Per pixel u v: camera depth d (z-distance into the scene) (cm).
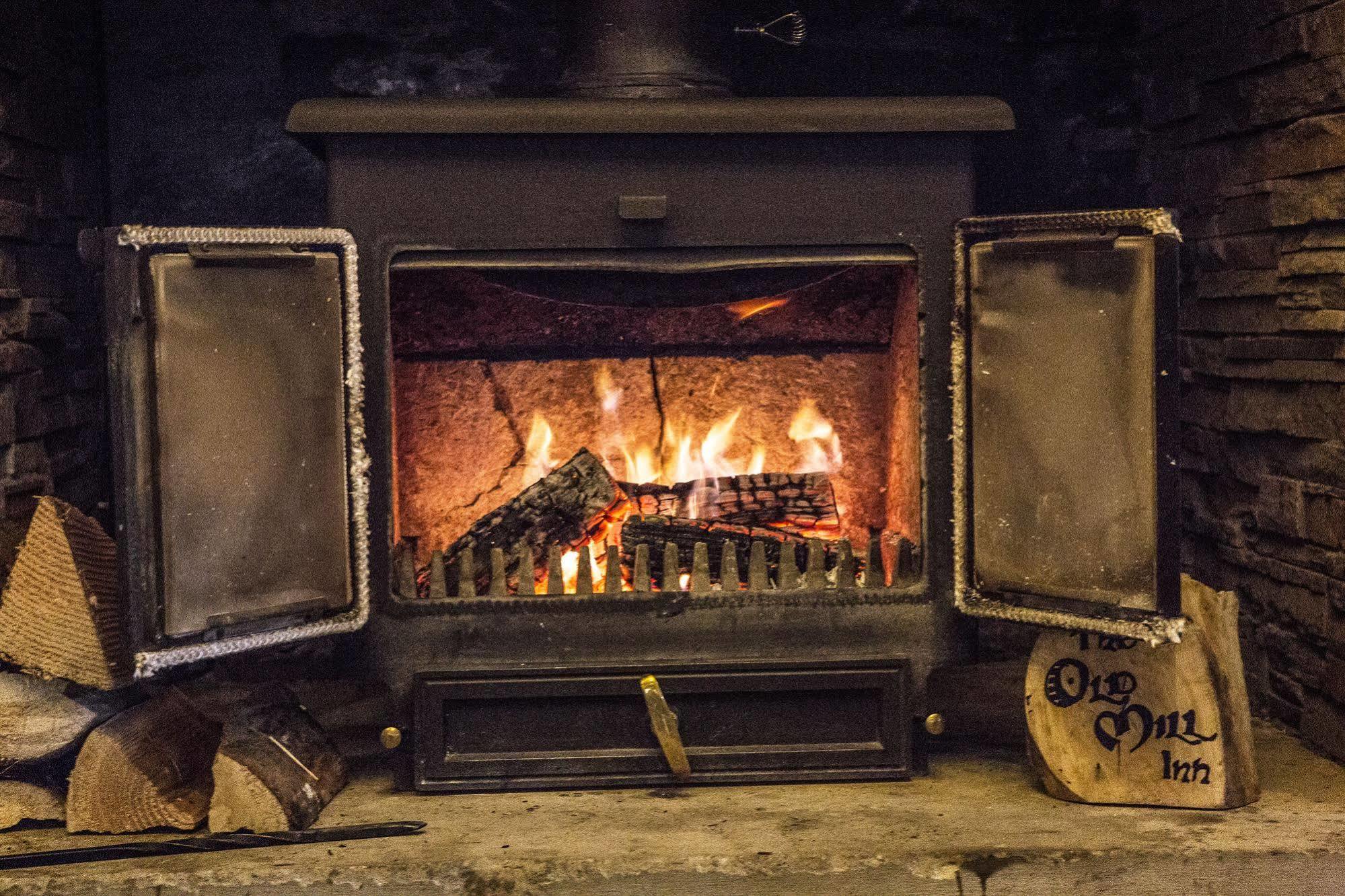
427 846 186
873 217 210
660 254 210
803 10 266
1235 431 238
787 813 197
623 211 207
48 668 192
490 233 207
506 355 238
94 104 259
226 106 263
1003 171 270
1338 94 203
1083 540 199
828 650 212
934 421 211
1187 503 257
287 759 198
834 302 239
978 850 181
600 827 192
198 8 262
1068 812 196
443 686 206
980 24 268
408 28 265
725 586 214
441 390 237
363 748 232
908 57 268
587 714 209
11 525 207
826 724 210
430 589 212
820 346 242
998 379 205
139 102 262
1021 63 269
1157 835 185
